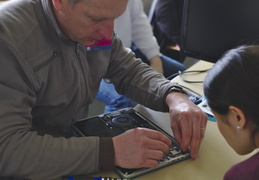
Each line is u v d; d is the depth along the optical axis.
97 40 0.95
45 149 0.75
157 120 1.01
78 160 0.75
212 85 0.64
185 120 0.88
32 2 0.88
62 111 0.97
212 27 1.14
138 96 1.10
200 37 1.18
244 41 1.11
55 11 0.86
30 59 0.82
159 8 2.34
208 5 1.12
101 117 0.97
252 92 0.58
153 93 1.05
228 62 0.62
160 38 2.44
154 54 1.88
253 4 1.05
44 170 0.74
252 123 0.61
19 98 0.78
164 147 0.79
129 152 0.76
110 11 0.78
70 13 0.82
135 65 1.17
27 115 0.81
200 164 0.81
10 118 0.76
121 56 1.17
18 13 0.84
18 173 0.74
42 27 0.87
